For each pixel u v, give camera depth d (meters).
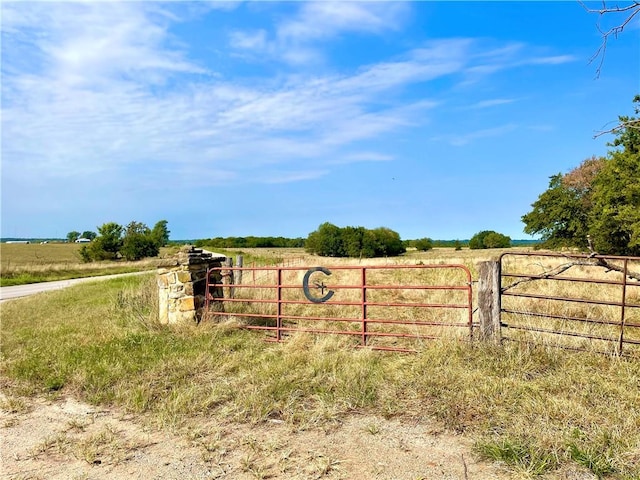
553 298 6.21
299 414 4.64
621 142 29.36
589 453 3.58
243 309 9.71
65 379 6.06
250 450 4.00
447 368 5.55
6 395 5.70
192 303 8.66
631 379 4.96
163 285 8.81
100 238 56.03
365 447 3.98
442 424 4.30
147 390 5.45
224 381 5.66
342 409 4.75
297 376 5.60
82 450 4.10
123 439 4.36
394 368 5.88
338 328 8.59
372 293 12.50
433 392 4.96
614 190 29.88
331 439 4.16
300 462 3.76
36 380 6.08
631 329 7.45
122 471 3.75
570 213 40.03
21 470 3.84
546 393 4.75
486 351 6.00
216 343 7.43
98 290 16.70
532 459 3.53
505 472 3.49
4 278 29.61
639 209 26.70
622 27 6.28
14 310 13.27
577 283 12.28
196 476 3.62
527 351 5.82
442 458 3.74
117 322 9.22
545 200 41.88
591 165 41.12
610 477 3.37
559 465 3.52
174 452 4.05
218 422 4.61
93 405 5.26
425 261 25.55
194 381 5.75
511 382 5.01
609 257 5.91
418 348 6.67
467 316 7.50
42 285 25.53
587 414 4.21
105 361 6.55
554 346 5.99
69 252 69.62
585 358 5.70
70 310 12.11
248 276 15.41
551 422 4.14
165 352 6.99
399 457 3.79
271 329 8.34
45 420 4.91
